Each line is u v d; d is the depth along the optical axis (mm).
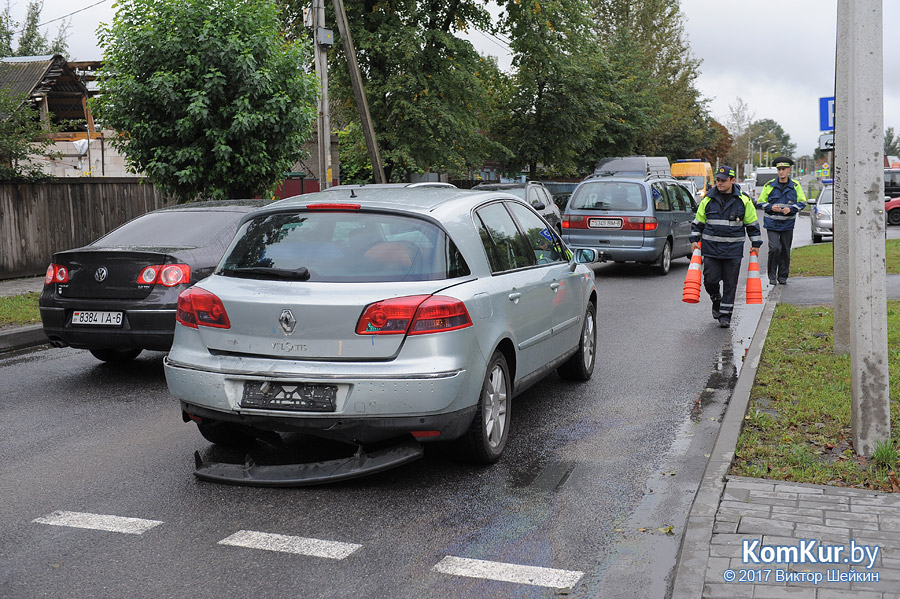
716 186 10492
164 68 14172
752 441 5512
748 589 3471
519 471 5336
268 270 5094
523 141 36219
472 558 4055
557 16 31594
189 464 5500
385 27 27328
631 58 50406
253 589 3729
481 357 5137
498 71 33844
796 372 7484
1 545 4219
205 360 5105
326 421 4812
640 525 4445
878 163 5016
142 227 8609
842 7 7699
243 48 14141
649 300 13312
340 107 30875
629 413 6715
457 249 5234
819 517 4172
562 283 6863
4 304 11922
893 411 6047
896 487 4570
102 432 6281
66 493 4969
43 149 16484
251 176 14836
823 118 15828
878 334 5098
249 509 4699
